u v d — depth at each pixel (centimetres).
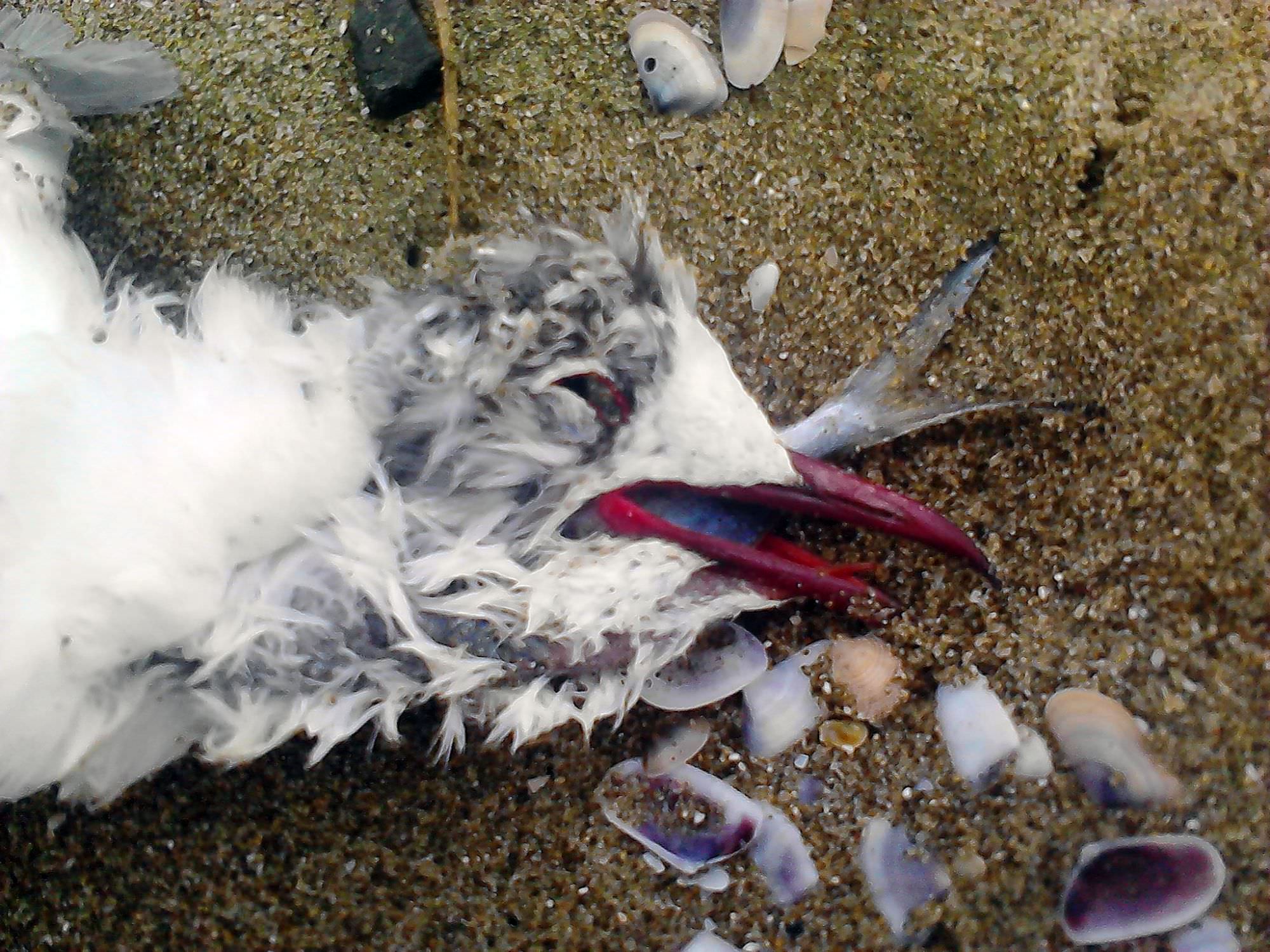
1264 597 31
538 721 30
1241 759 31
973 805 32
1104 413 32
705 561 31
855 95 33
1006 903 31
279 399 30
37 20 34
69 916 33
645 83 33
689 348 30
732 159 33
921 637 32
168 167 33
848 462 32
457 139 33
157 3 34
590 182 33
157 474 30
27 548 29
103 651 30
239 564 30
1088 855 31
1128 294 32
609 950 32
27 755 30
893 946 32
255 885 32
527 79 33
